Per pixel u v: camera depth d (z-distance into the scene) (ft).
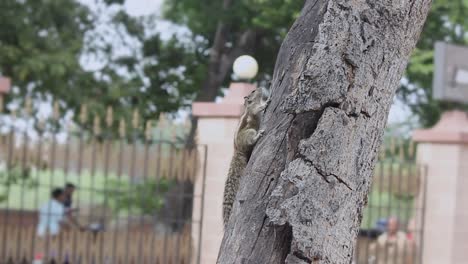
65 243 27.89
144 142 28.81
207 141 29.12
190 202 34.76
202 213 28.89
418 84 52.90
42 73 48.83
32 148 27.71
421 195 33.73
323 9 9.93
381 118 9.64
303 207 9.09
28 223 32.35
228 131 28.71
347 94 9.32
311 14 10.01
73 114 49.44
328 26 9.39
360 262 33.27
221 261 9.65
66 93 48.42
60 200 30.48
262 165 9.74
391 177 33.14
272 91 10.10
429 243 33.58
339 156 9.26
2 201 48.16
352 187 9.36
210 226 28.84
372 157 9.61
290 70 9.91
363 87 9.41
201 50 55.67
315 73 9.29
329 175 9.21
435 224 33.50
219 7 51.52
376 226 38.14
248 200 9.70
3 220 31.78
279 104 9.89
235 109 28.50
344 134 9.29
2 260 27.40
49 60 47.47
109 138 28.43
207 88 53.67
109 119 28.86
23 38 48.37
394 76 9.70
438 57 24.26
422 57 49.96
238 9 51.16
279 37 53.01
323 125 9.24
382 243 33.50
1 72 49.44
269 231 9.43
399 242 33.37
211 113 28.99
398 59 9.70
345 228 9.32
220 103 28.86
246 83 29.60
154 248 28.63
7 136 27.40
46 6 50.72
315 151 9.20
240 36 54.44
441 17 53.83
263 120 10.07
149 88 53.72
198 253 28.81
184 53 54.24
